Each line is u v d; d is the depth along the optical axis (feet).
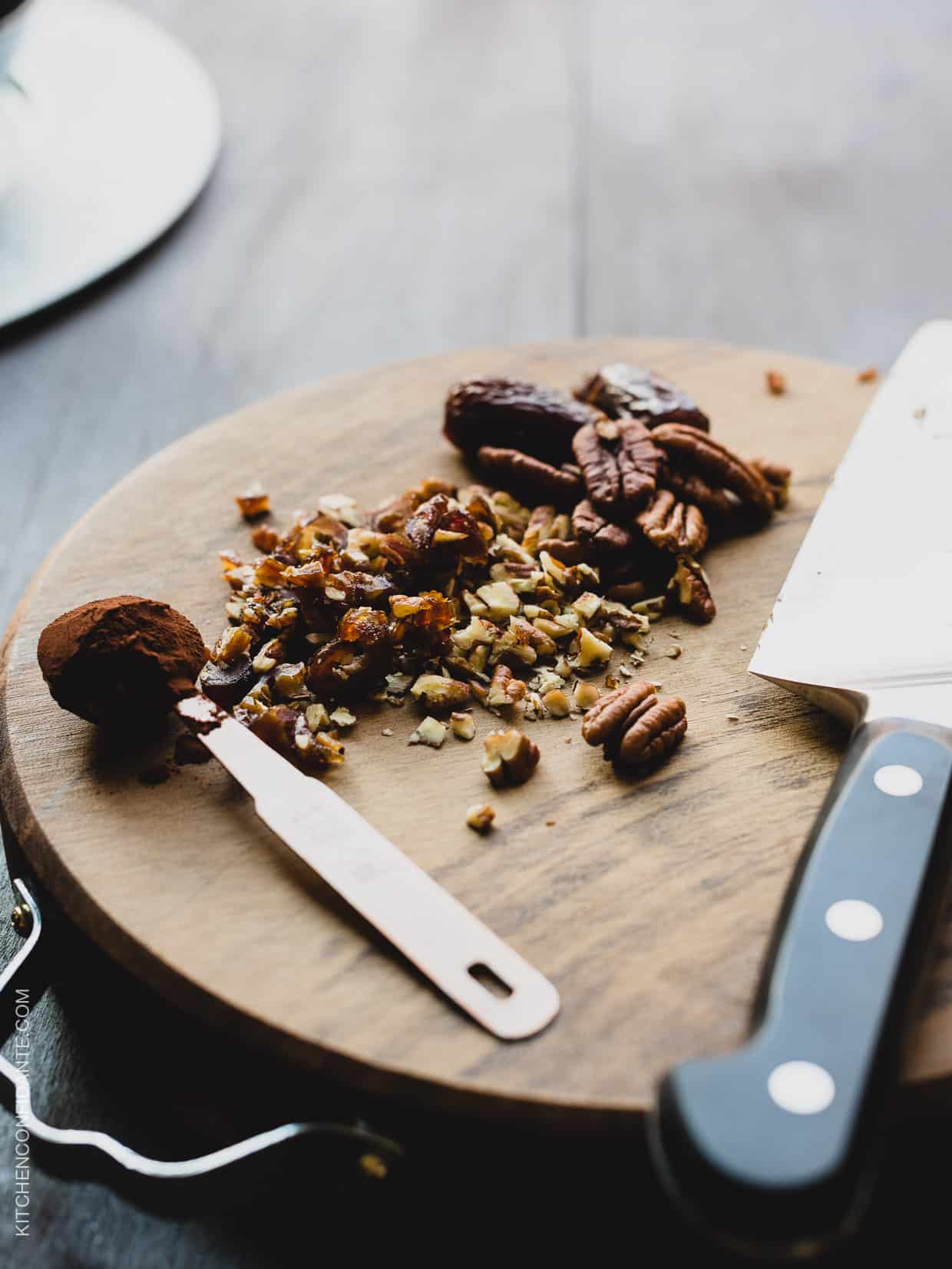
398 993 1.21
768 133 2.95
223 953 1.23
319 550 1.53
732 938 1.24
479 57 3.23
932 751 1.26
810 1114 1.04
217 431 1.76
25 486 1.93
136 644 1.36
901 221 2.65
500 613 1.51
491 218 2.61
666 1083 1.07
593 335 2.29
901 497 1.58
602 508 1.58
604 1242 1.21
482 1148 1.18
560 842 1.32
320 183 2.69
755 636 1.51
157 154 2.64
